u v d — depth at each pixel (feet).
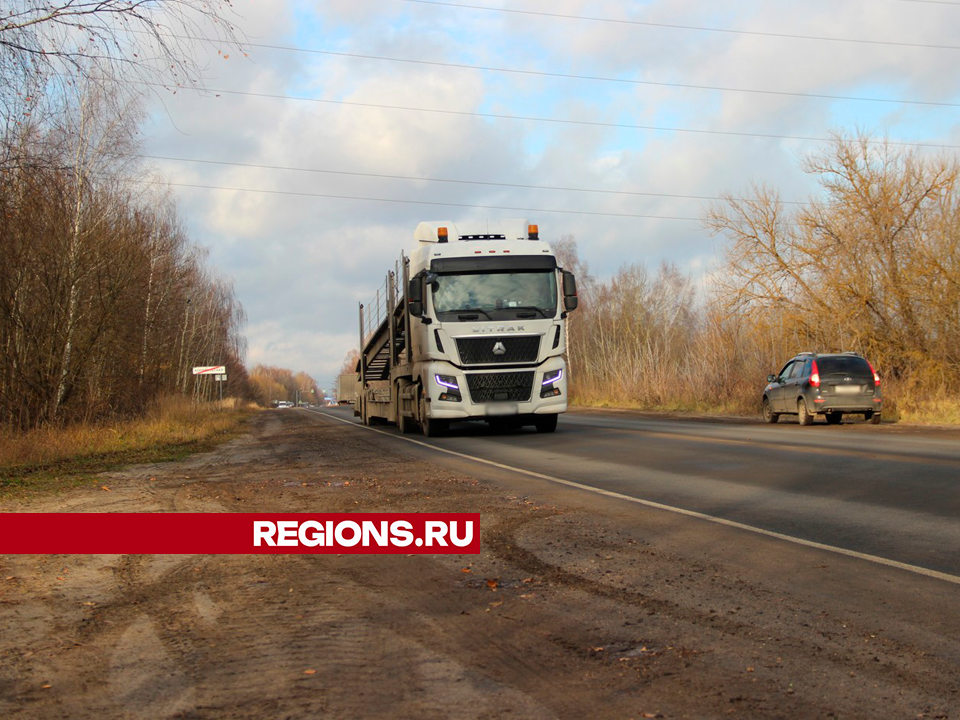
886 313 105.09
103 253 91.71
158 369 128.67
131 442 81.20
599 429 81.56
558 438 69.31
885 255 104.22
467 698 13.51
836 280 105.81
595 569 22.22
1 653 16.22
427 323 69.82
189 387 193.88
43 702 13.67
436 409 69.51
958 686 13.60
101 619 18.60
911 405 87.30
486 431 81.87
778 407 87.92
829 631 16.56
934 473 39.47
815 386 79.82
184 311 176.86
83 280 90.43
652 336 228.43
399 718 12.75
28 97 41.55
